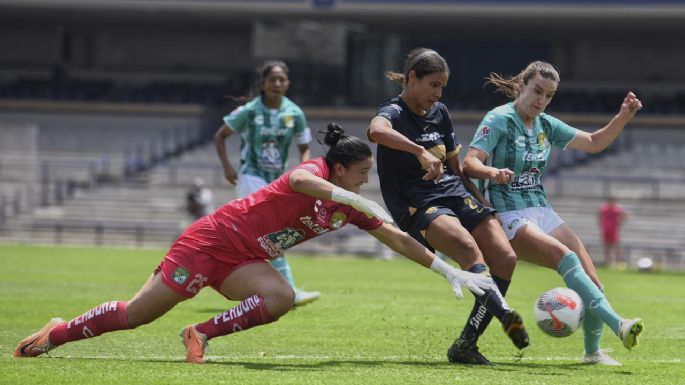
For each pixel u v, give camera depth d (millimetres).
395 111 27750
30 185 115125
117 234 108500
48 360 25953
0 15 147625
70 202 116188
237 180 45031
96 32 160500
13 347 30016
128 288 52562
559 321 26016
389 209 28141
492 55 153750
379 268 78188
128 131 139000
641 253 101188
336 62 141250
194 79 159750
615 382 24547
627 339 26141
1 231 107812
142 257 82125
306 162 25672
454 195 27703
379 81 143125
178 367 25125
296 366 26344
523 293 57688
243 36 159375
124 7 137500
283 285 25734
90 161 123000
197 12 138875
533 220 28719
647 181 113125
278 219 25500
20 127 120375
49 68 160250
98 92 149750
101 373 23828
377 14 134250
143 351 29859
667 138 132875
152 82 157875
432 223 26922
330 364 27141
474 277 25203
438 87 27438
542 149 29172
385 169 28047
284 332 35500
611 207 95375
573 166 122438
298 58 141750
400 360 28781
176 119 140500
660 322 42750
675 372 27000
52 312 40031
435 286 59594
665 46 151375
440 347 32000
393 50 143875
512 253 27078
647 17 128250
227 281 25875
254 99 44375
